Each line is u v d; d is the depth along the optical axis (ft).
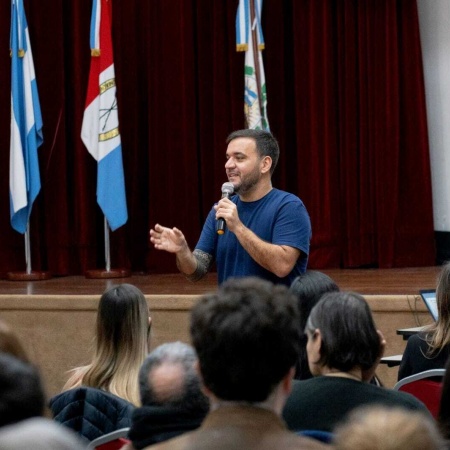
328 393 11.35
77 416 14.80
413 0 41.01
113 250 40.88
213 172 41.52
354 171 41.16
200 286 34.47
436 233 42.06
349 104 41.04
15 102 38.04
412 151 41.32
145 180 41.60
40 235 40.93
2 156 39.93
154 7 40.70
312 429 11.21
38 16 40.01
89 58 40.32
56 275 40.24
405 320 29.04
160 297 30.14
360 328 11.71
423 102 41.32
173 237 19.89
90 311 30.55
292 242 19.85
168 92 40.86
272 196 20.47
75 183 40.50
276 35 41.45
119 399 14.88
